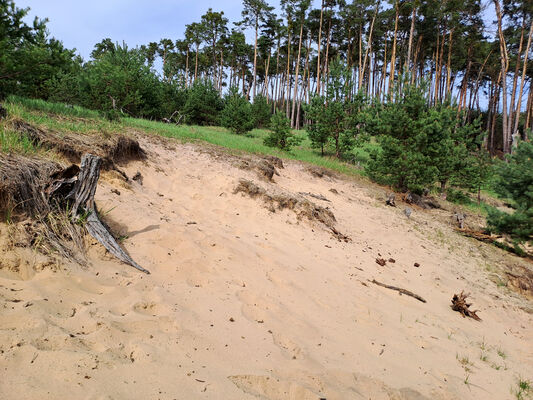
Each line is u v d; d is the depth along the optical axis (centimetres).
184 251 519
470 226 1456
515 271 1091
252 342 355
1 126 501
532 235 1300
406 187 1697
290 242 761
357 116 2100
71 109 1205
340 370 356
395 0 3512
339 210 1185
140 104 2100
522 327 738
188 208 768
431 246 1125
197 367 284
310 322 449
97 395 217
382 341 463
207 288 443
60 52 1004
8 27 941
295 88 4281
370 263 806
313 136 2153
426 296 722
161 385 247
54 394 208
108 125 1038
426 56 4675
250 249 622
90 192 458
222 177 980
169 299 380
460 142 2130
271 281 536
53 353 241
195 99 3083
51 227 405
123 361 261
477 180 1961
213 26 5275
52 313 289
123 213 560
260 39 4969
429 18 3831
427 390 373
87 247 419
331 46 4925
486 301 809
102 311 317
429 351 480
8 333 246
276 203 927
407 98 1727
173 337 314
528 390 449
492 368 489
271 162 1413
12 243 352
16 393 201
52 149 602
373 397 332
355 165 2091
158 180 848
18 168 414
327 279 620
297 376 319
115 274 397
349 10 4103
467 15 3462
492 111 4816
